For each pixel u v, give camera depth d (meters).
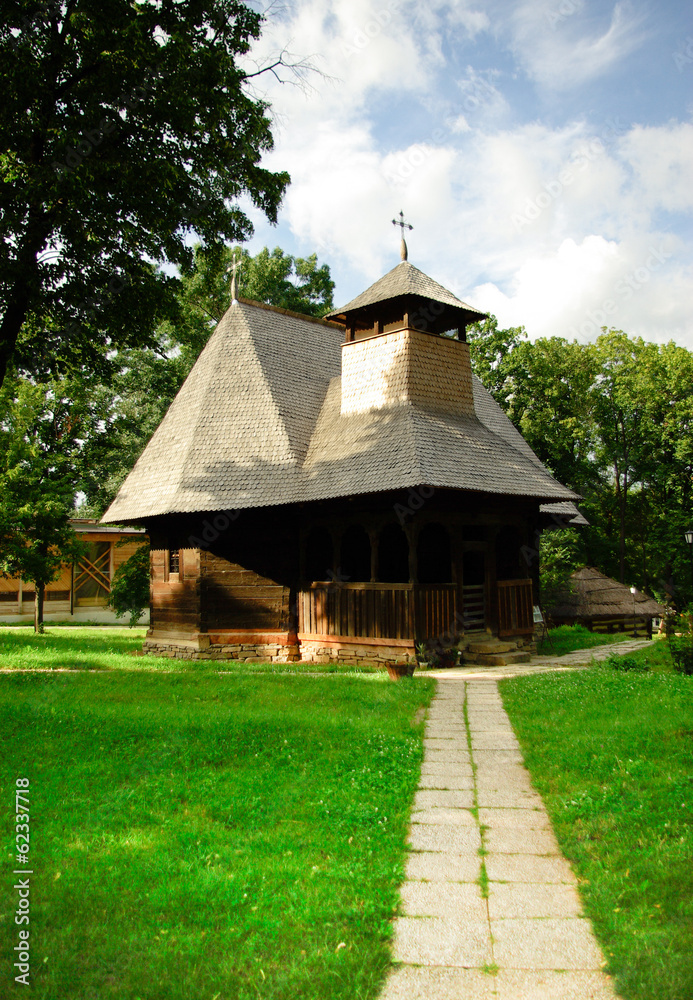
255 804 6.52
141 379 30.33
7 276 13.30
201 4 14.41
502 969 4.01
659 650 14.95
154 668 15.25
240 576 18.42
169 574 19.58
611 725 8.62
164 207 13.96
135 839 5.78
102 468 30.44
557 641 21.42
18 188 13.19
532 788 7.12
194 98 13.89
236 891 4.85
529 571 19.42
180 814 6.34
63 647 19.77
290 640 17.98
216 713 9.87
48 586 37.06
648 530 40.44
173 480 18.52
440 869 5.29
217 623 18.34
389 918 4.56
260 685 12.57
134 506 19.39
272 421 19.25
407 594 15.88
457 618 16.67
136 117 13.96
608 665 13.45
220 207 15.13
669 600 40.22
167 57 13.25
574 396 38.09
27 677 13.20
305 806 6.45
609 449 39.00
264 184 15.30
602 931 4.34
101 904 4.77
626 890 4.74
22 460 22.16
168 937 4.35
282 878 5.04
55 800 6.62
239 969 4.01
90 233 14.15
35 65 12.49
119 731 8.79
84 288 14.62
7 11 12.41
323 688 12.25
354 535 20.28
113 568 37.69
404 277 18.55
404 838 5.85
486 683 13.33
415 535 15.98
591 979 3.91
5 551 20.83
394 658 15.93
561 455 36.53
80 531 34.75
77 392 26.20
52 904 4.76
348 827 5.98
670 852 5.18
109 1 12.77
